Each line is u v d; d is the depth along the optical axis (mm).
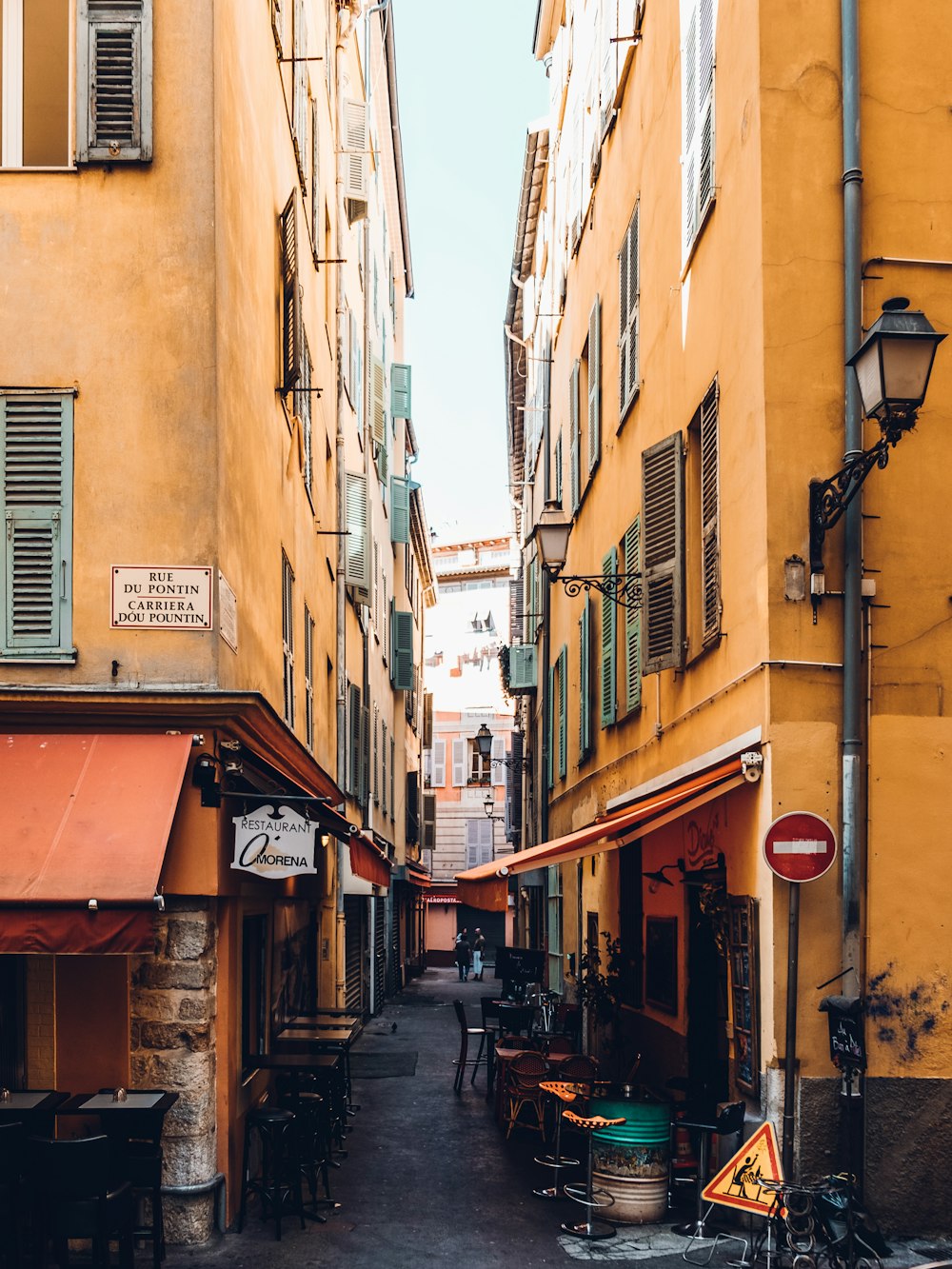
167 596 9039
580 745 18844
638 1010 14234
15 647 8953
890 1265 7918
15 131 9312
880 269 9289
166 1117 8742
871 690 8945
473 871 12641
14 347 9164
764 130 9281
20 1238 7875
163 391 9180
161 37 9367
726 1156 9195
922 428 9234
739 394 9719
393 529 35469
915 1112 8586
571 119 21719
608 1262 8383
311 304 16234
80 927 7707
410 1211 9820
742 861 9469
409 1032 23703
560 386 23516
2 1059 8719
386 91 30734
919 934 8758
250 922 11531
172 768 8672
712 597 10414
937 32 9547
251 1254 8562
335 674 19953
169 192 9281
